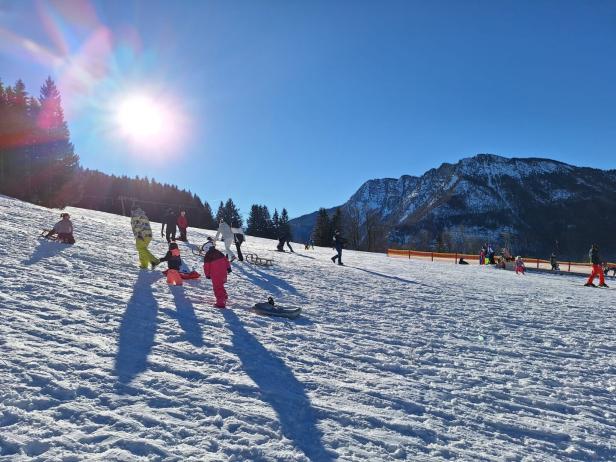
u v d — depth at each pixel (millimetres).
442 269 26719
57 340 5508
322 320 9102
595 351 8539
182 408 4230
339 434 4184
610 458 4410
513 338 9141
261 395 4801
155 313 7617
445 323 10000
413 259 39094
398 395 5359
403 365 6609
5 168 45812
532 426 4926
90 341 5664
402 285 15945
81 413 3871
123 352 5465
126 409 4051
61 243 13719
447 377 6293
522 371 6910
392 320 9805
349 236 77750
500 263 34469
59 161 49031
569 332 10109
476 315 11352
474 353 7758
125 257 13469
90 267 10914
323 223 80750
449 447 4230
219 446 3662
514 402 5602
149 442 3547
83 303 7453
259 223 113875
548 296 16469
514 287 18906
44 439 3414
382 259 32250
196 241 23312
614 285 25750
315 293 12297
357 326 8883
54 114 50562
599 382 6672
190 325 7219
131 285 9695
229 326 7523
